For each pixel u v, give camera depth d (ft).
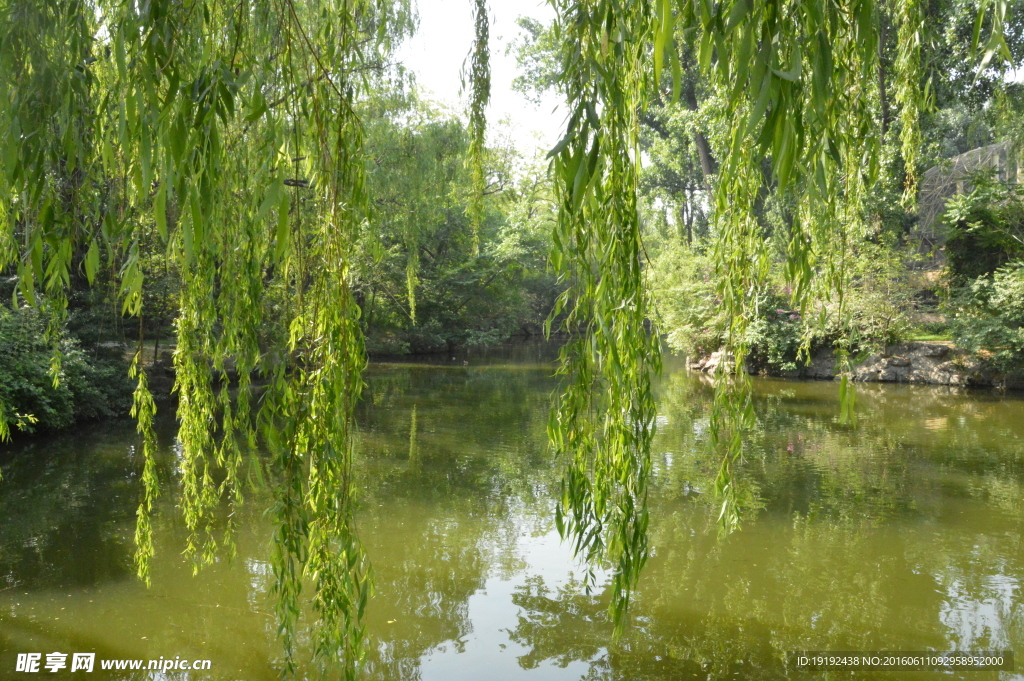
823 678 9.23
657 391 41.60
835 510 16.72
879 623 10.85
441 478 20.02
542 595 11.98
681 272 53.72
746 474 20.26
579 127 4.58
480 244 70.74
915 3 8.50
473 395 39.45
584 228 5.27
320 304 5.70
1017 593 11.95
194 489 7.64
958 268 42.27
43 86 5.15
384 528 15.46
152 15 4.65
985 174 39.99
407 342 70.54
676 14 5.09
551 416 5.75
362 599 5.83
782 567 13.17
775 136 3.88
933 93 8.59
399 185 26.71
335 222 5.62
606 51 4.97
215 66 4.75
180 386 7.12
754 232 6.44
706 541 14.56
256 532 14.87
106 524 15.44
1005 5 3.26
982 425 28.32
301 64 6.56
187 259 4.55
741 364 6.55
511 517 16.31
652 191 65.51
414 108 27.09
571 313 5.53
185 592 11.91
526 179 49.85
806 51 4.39
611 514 5.72
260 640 10.28
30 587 12.09
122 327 27.94
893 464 21.56
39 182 5.13
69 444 23.65
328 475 5.59
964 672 9.37
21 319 22.18
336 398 5.55
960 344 39.81
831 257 6.68
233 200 6.72
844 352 6.17
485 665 9.66
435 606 11.53
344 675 5.81
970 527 15.52
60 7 5.26
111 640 10.23
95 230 5.59
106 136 5.22
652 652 10.02
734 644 10.23
